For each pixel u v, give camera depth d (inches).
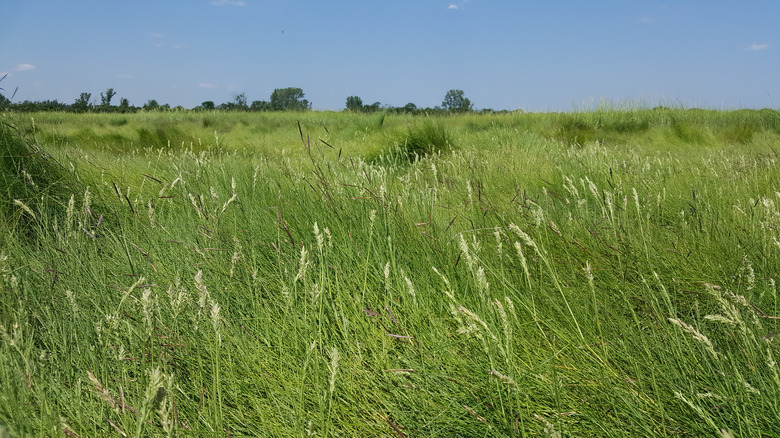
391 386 79.0
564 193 200.5
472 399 75.5
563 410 71.4
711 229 136.1
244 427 72.8
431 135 421.1
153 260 117.5
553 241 131.0
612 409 71.2
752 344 74.7
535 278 106.9
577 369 78.0
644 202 174.6
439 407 74.4
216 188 177.9
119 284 108.4
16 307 83.7
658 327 90.0
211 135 545.0
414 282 106.9
